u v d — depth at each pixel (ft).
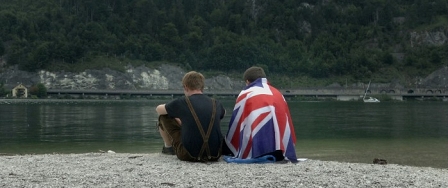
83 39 585.22
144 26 644.27
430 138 116.67
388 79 626.64
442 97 579.48
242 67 597.11
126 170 31.40
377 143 103.81
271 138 33.88
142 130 137.28
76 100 480.64
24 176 29.04
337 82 609.01
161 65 581.94
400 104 435.53
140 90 527.40
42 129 139.54
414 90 595.88
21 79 539.29
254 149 33.83
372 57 648.38
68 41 576.20
